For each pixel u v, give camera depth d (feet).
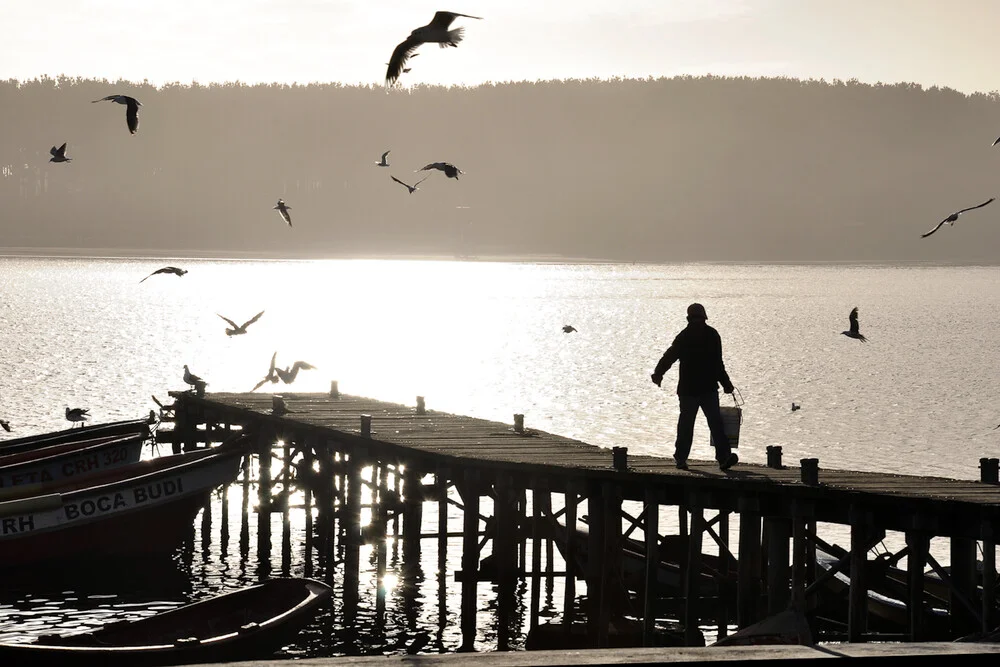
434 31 61.82
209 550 184.55
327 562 172.35
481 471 141.38
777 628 100.22
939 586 132.57
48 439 212.64
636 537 176.86
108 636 118.11
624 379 465.88
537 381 456.86
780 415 356.38
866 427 330.13
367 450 158.92
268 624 117.80
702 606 128.88
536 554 151.94
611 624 127.34
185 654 112.27
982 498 98.94
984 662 44.24
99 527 172.24
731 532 180.96
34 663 106.11
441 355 579.07
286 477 184.44
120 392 393.29
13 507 165.27
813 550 122.31
